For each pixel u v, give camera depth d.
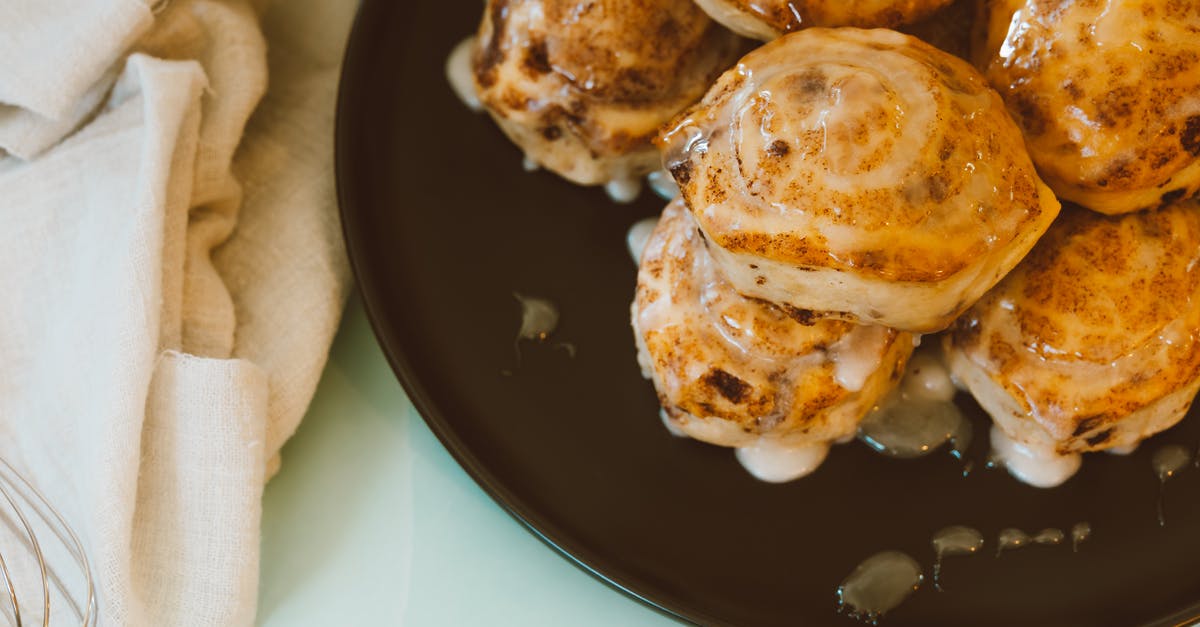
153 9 0.50
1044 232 0.46
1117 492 0.48
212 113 0.51
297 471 0.50
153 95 0.49
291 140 0.53
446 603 0.48
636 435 0.49
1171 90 0.44
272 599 0.48
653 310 0.48
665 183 0.52
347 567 0.48
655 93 0.50
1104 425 0.46
